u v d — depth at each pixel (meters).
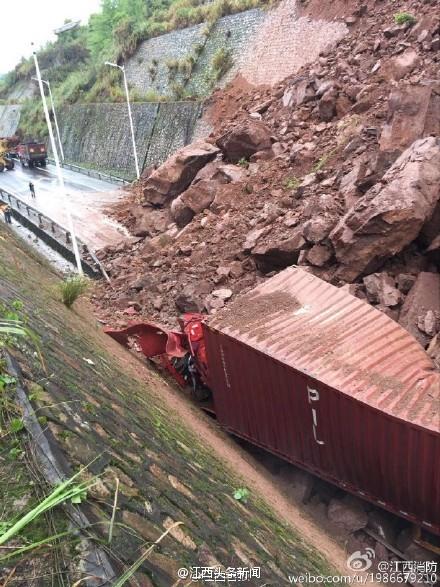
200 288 12.65
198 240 15.37
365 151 12.94
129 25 41.12
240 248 13.55
